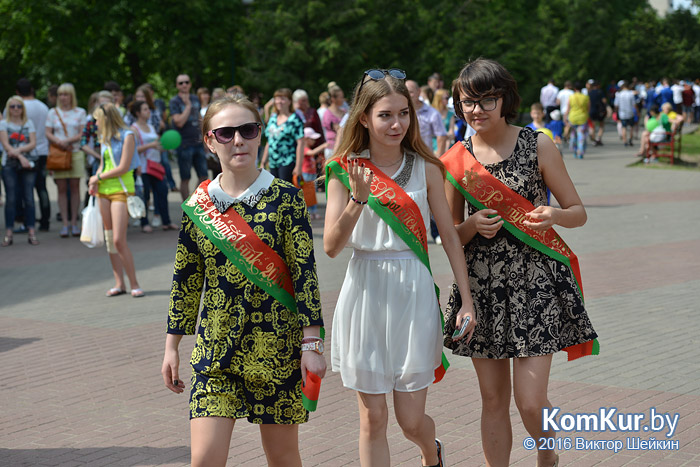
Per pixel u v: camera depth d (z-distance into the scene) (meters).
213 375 3.13
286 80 32.75
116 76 30.38
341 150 3.51
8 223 12.11
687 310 7.13
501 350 3.55
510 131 3.61
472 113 3.52
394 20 34.19
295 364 3.14
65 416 5.05
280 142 11.48
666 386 5.18
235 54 33.38
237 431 4.75
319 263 10.02
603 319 6.91
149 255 10.97
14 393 5.53
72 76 29.12
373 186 3.43
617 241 10.93
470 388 5.35
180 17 29.52
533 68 38.44
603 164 22.17
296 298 3.11
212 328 3.14
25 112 12.31
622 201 15.06
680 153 21.84
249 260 3.10
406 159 3.51
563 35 46.88
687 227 11.99
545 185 3.65
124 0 28.72
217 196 3.17
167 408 5.16
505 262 3.55
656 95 35.03
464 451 4.31
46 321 7.60
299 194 3.18
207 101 15.84
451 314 3.69
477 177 3.55
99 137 8.38
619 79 58.84
